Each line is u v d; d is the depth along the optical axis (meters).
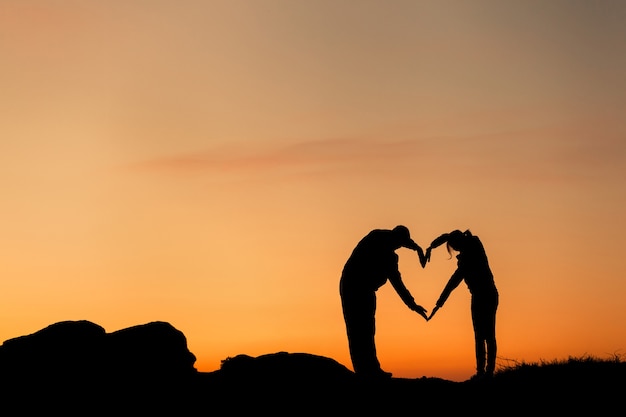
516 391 13.95
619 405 13.33
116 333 14.14
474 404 13.67
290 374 14.41
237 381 14.16
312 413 13.28
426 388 14.28
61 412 12.67
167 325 14.57
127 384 13.30
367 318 15.87
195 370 14.48
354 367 15.73
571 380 14.11
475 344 15.95
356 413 13.33
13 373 13.11
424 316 15.98
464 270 15.88
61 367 13.27
